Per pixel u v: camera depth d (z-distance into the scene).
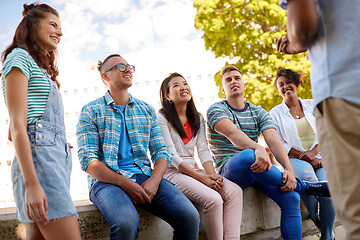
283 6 1.13
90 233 2.00
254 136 2.73
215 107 2.67
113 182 1.95
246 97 8.53
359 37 0.99
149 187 1.98
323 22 1.04
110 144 2.10
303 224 2.87
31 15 1.59
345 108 0.97
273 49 8.82
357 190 0.95
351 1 1.01
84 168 2.02
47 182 1.41
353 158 0.95
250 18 8.79
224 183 2.37
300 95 8.52
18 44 1.54
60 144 1.53
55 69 1.76
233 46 8.93
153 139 2.28
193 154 2.62
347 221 0.98
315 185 2.44
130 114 2.23
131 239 1.76
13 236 1.86
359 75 0.96
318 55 1.06
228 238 2.26
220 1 8.85
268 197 2.66
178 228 1.93
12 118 1.36
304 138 2.94
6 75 1.41
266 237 2.74
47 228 1.41
